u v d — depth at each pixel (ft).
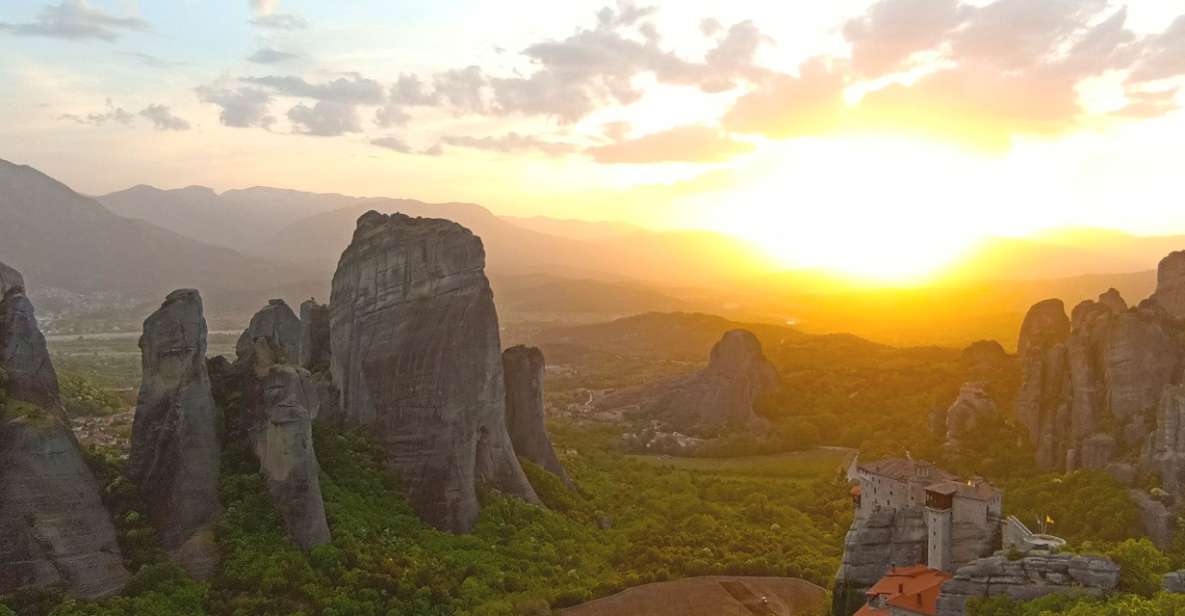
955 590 363.15
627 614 447.42
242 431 432.25
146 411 406.62
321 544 406.00
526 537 497.87
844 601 428.97
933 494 419.13
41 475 353.51
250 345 495.41
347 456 481.05
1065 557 354.54
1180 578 343.05
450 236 525.34
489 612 409.28
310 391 454.40
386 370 510.99
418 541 453.99
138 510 384.06
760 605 463.01
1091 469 528.22
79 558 348.79
